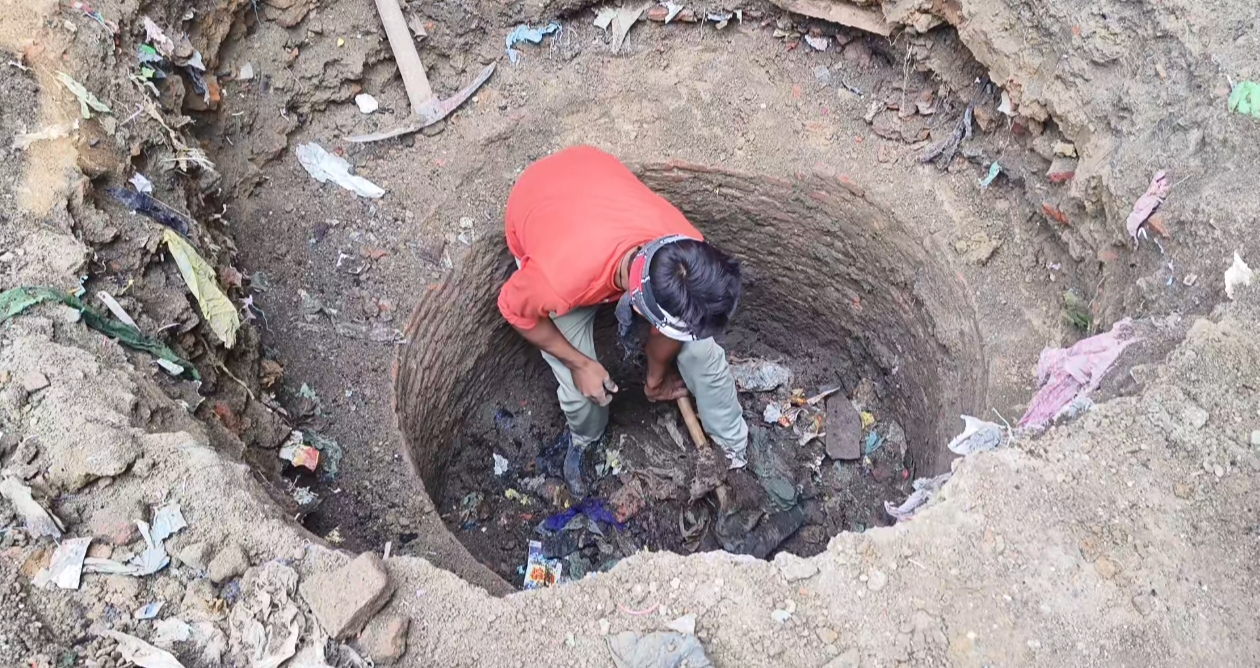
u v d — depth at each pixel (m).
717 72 3.87
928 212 3.47
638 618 1.87
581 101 3.83
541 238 2.96
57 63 2.57
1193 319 2.35
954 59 3.36
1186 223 2.52
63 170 2.41
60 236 2.31
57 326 2.18
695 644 1.79
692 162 3.83
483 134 3.74
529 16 3.72
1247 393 2.15
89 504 1.93
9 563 1.84
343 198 3.54
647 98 3.87
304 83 3.47
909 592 1.88
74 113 2.52
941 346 3.39
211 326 2.57
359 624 1.83
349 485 2.86
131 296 2.39
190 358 2.46
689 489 4.02
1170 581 1.89
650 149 3.85
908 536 1.96
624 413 4.36
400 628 1.83
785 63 3.83
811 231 3.92
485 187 3.74
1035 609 1.86
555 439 4.30
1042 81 2.99
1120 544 1.94
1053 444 2.10
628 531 4.00
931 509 2.00
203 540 1.90
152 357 2.30
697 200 3.99
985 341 3.09
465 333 3.70
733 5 3.74
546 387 4.40
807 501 4.11
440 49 3.68
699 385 3.57
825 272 4.05
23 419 2.00
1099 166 2.80
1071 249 2.99
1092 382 2.38
